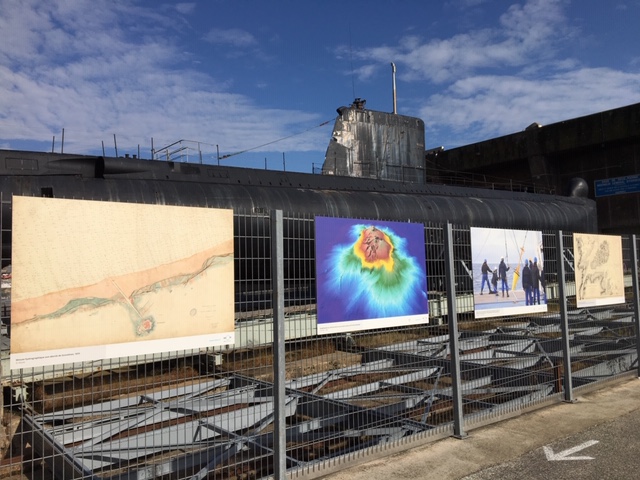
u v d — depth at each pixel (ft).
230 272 14.48
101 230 12.42
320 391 23.53
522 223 67.51
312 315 20.20
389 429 18.21
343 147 59.98
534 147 126.41
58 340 11.82
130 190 39.65
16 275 11.37
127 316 12.71
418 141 67.21
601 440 18.22
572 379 25.35
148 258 13.07
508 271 22.75
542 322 31.35
